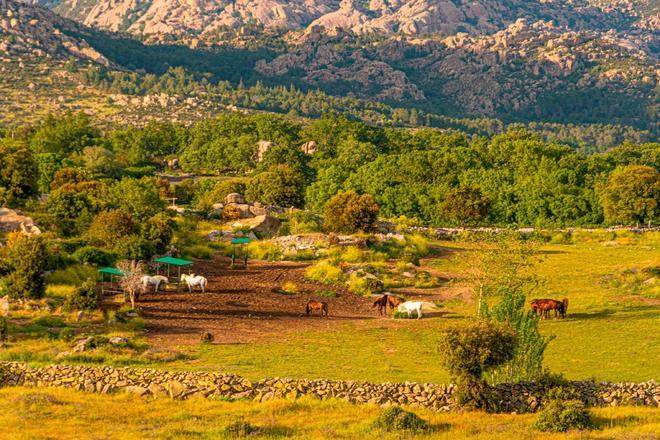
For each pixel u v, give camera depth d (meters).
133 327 53.12
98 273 68.44
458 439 29.67
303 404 35.28
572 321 57.28
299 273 79.31
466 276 67.75
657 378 40.00
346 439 29.97
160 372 38.91
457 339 34.84
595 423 31.78
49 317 54.00
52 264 66.31
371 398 35.78
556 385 35.34
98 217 81.62
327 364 43.91
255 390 37.12
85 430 31.56
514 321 37.44
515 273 58.91
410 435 30.23
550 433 30.56
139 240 75.19
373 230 102.50
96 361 43.81
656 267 76.00
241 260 86.75
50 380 39.66
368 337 52.56
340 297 68.81
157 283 67.69
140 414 34.34
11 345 46.84
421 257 93.12
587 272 80.69
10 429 31.61
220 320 57.53
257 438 30.11
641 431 30.16
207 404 35.94
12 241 70.62
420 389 35.75
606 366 43.41
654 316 57.91
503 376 36.84
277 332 54.06
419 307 59.69
